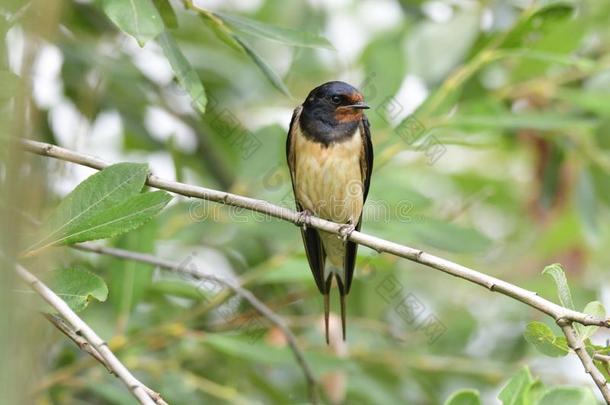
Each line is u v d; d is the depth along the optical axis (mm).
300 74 14711
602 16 14086
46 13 4656
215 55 14680
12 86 5043
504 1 13242
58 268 6672
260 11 14898
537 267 14898
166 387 10641
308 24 14852
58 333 9898
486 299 15055
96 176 6809
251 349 10523
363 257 11391
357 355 12195
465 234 11562
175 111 13758
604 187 13992
